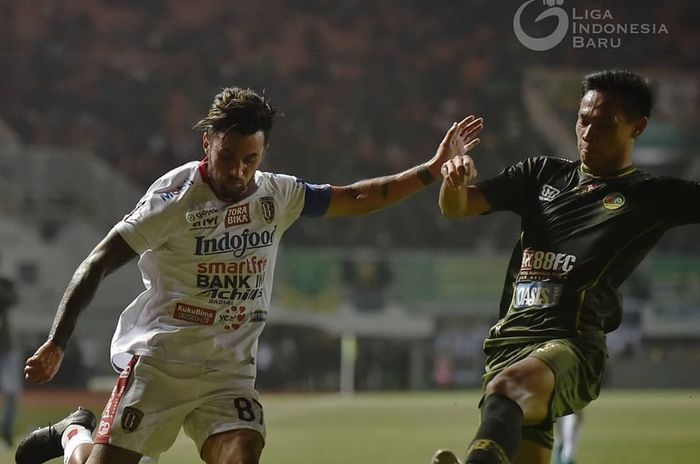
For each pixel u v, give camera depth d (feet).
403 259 297.53
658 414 170.09
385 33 389.60
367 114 369.71
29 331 287.28
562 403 46.29
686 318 297.74
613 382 292.20
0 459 112.06
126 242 47.47
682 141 341.41
